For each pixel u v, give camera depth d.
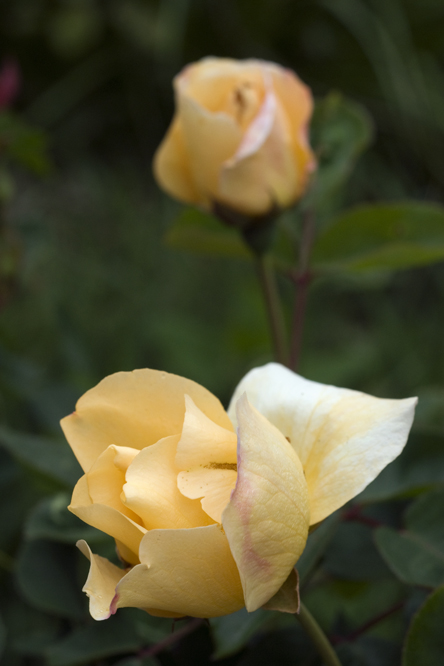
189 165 0.61
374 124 1.80
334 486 0.43
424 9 1.88
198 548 0.40
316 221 0.71
